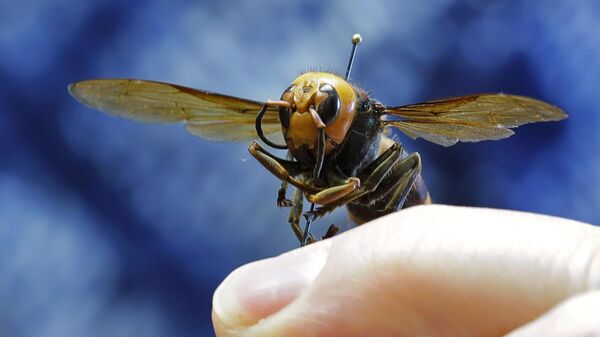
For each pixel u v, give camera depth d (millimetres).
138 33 370
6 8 360
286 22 379
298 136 207
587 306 165
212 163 364
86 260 354
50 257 351
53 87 362
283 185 213
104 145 360
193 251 361
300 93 207
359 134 214
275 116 230
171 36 372
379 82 377
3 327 342
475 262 193
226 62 375
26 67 359
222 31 375
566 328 164
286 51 379
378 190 220
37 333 347
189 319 358
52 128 359
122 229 358
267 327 203
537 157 372
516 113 211
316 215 210
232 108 230
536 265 190
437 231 197
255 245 363
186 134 364
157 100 228
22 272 348
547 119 208
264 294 204
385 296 199
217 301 206
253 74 377
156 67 371
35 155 356
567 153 373
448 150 368
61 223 355
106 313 353
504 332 193
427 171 366
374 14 380
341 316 201
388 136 231
